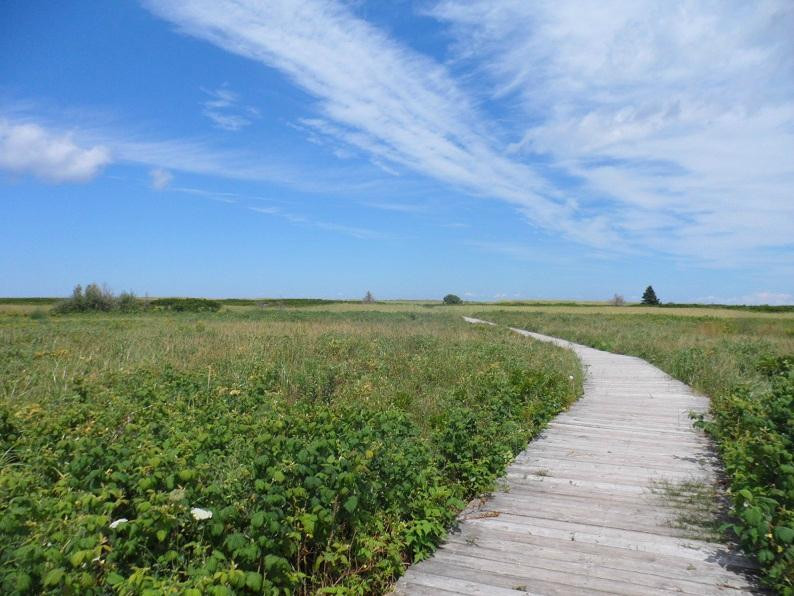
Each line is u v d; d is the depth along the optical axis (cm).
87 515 325
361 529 415
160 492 344
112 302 4244
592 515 514
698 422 761
